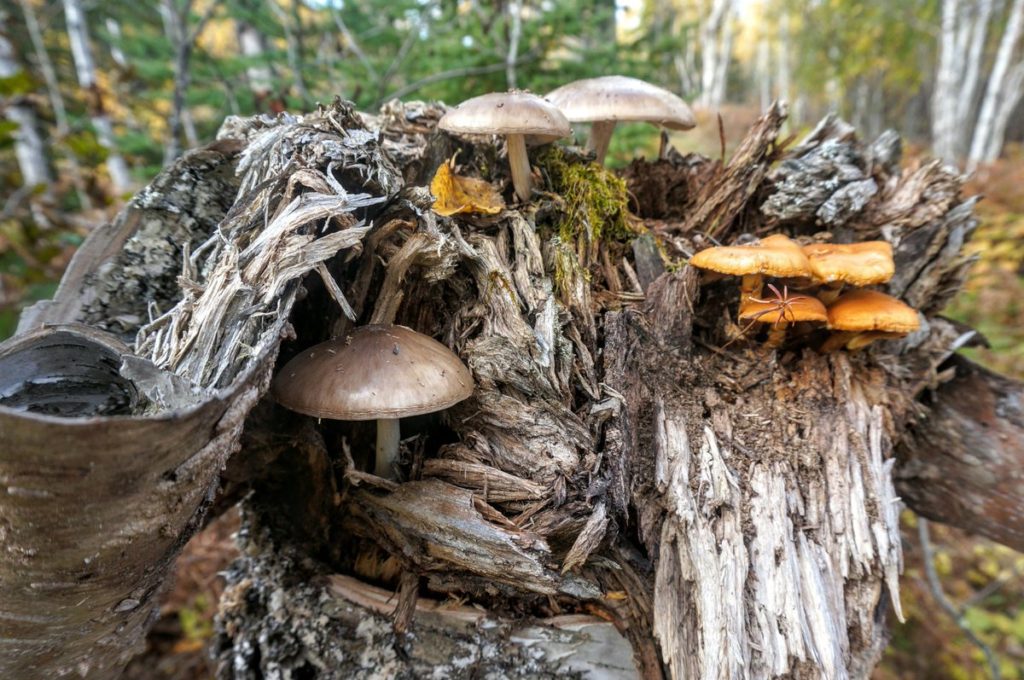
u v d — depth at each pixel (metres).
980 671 0.51
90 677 0.21
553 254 0.29
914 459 0.34
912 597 0.56
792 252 0.27
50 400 0.20
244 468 0.28
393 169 0.27
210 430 0.18
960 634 0.55
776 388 0.29
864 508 0.26
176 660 0.49
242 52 0.90
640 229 0.33
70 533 0.16
